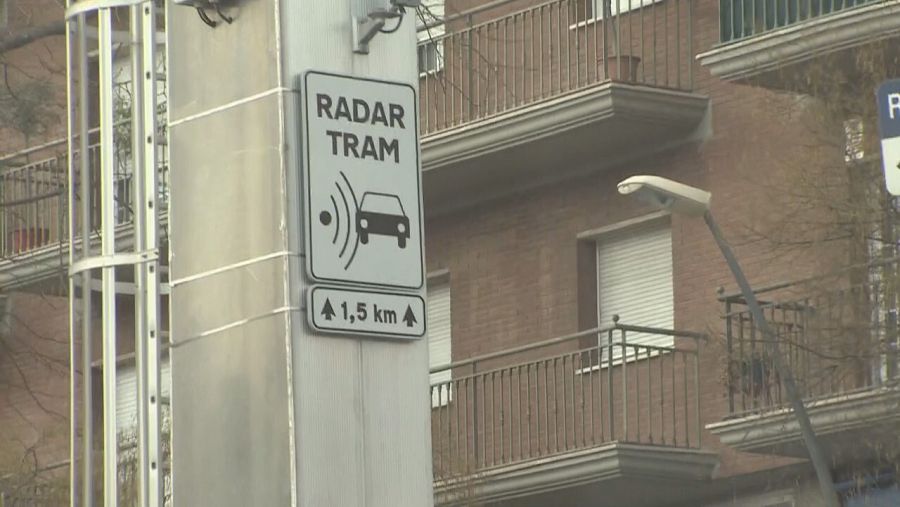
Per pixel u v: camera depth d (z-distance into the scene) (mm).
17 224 77812
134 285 31547
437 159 65688
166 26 31531
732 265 49250
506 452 66062
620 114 61844
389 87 30688
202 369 30359
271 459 29422
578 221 65562
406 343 30219
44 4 73750
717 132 61844
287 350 29422
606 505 63844
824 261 54125
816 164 52031
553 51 66625
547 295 66188
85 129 32719
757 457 60188
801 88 54438
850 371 53531
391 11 30359
